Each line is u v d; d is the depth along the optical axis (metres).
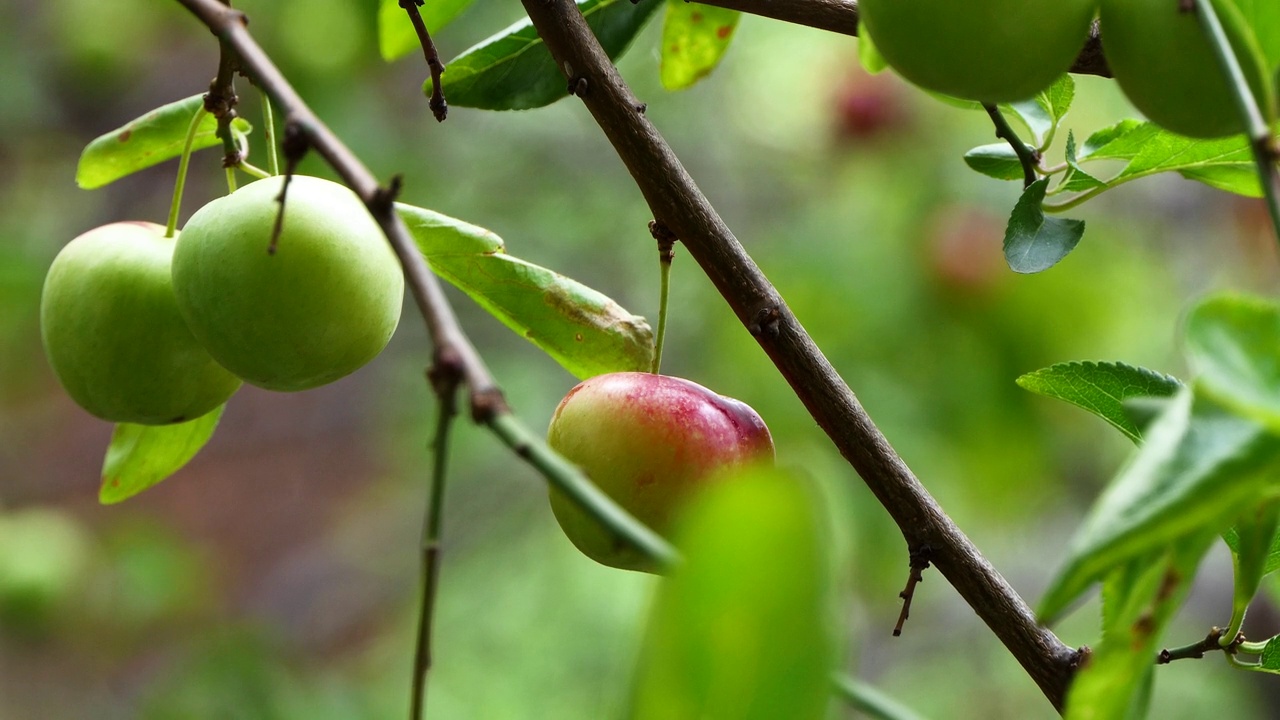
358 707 1.22
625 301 1.25
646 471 0.60
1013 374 1.15
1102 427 1.25
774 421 1.09
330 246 0.59
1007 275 1.16
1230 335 0.52
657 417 0.60
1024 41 0.55
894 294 1.15
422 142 1.24
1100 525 0.52
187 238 0.60
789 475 0.50
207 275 0.59
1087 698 0.53
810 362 0.60
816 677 0.51
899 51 0.56
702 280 1.21
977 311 1.15
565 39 0.61
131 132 0.64
